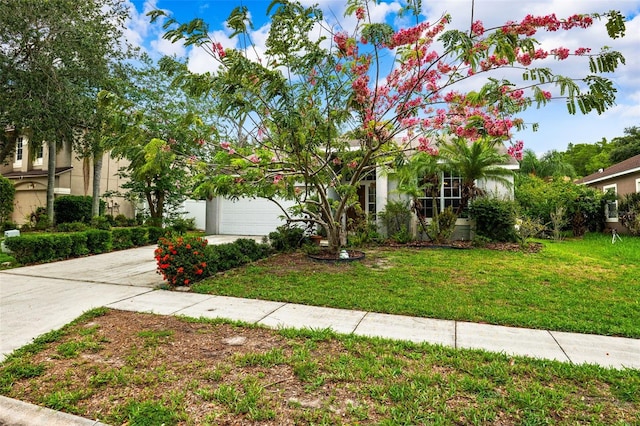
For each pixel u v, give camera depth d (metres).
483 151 9.92
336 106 6.02
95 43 11.09
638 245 10.65
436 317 4.21
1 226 14.14
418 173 10.37
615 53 4.33
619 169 16.55
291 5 4.99
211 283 5.88
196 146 7.20
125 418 2.25
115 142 6.32
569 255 8.61
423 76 5.63
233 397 2.45
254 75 5.30
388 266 7.32
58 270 7.37
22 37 10.26
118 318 4.18
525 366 2.89
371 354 3.13
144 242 11.68
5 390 2.59
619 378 2.71
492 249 9.67
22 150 18.14
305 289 5.45
